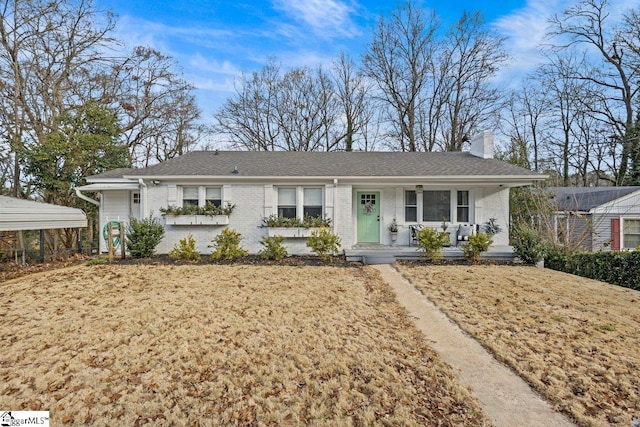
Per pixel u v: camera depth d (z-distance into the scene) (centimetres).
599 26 1928
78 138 1295
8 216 891
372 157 1305
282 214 1105
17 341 423
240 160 1226
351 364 361
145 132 1955
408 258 1004
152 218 1074
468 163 1188
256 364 362
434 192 1155
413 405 291
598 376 337
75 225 1127
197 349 397
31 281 752
